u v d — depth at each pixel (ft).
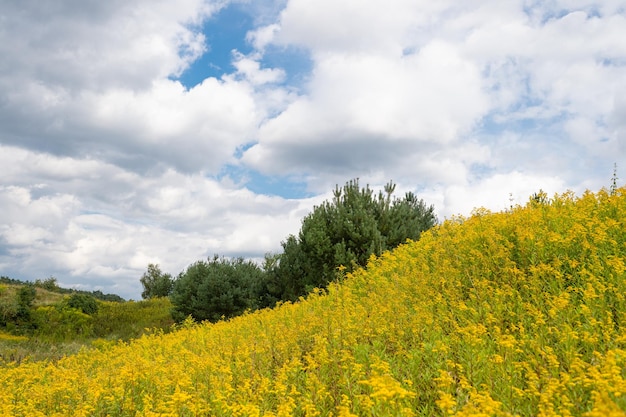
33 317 94.84
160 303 120.26
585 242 28.63
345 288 43.57
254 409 19.45
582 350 20.94
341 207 69.56
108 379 31.09
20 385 33.60
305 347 30.60
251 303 78.48
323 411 20.44
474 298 28.58
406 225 70.79
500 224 36.42
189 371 28.78
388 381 16.21
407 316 29.19
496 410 14.53
